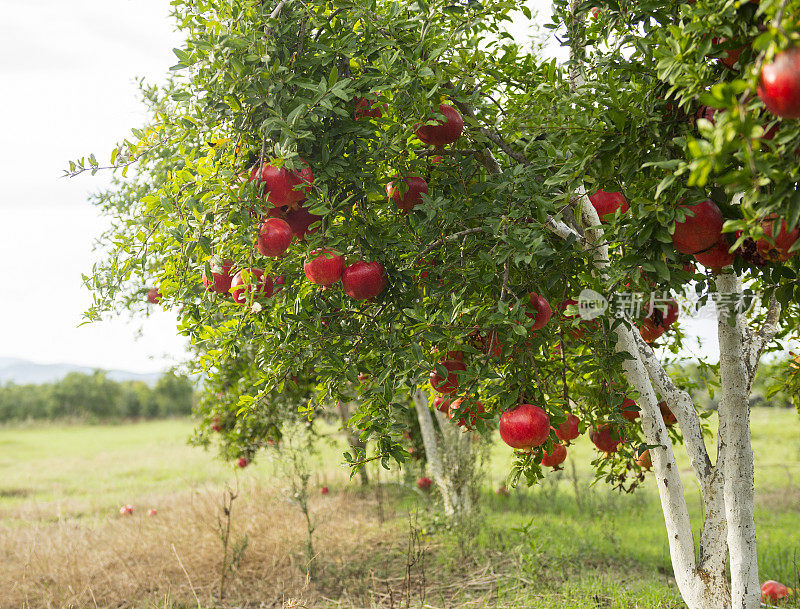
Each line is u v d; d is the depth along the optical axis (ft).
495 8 9.74
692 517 26.11
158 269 11.75
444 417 26.63
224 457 30.78
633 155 7.24
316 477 32.81
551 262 9.35
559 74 10.51
